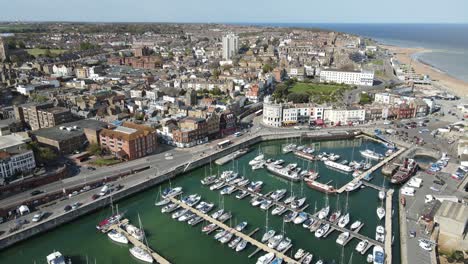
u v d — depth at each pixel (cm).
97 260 12812
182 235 14100
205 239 13850
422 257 12056
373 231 14188
